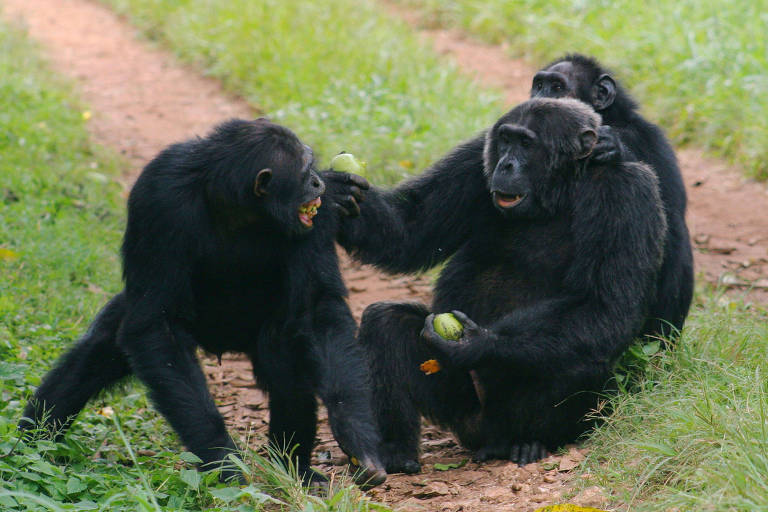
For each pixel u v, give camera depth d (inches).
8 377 450.3
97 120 1085.8
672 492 338.0
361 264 480.1
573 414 445.7
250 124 404.8
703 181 901.2
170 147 408.8
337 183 442.9
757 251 748.0
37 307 599.5
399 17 1411.2
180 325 402.6
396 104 1019.3
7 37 1318.9
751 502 307.6
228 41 1278.3
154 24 1457.9
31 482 366.6
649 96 1045.8
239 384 576.4
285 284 415.8
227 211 399.5
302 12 1330.0
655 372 457.1
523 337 424.5
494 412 458.3
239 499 367.2
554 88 564.4
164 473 378.0
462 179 484.1
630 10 1233.4
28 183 790.5
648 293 445.7
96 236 735.7
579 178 444.1
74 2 1684.3
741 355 481.1
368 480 373.1
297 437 421.7
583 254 434.3
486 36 1326.3
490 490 395.5
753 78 1004.6
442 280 487.2
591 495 364.2
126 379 450.9
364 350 452.1
